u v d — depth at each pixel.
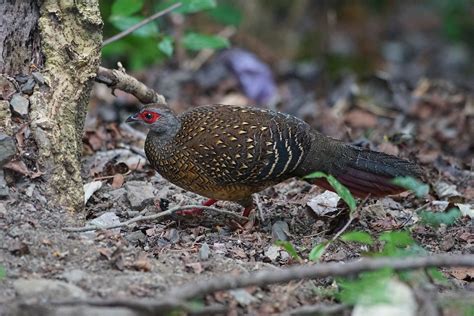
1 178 9.03
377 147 13.70
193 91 18.00
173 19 18.92
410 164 10.20
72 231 8.88
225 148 9.87
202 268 8.44
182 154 10.05
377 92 17.84
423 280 8.13
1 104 9.36
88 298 7.30
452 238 10.14
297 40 23.11
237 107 10.32
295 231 10.30
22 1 9.90
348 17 25.00
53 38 9.88
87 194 10.64
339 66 22.33
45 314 6.88
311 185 11.95
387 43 24.92
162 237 9.73
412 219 10.78
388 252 8.41
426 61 24.23
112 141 13.36
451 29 25.44
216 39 14.81
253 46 21.66
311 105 17.39
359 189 10.09
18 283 7.55
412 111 16.47
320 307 7.56
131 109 15.81
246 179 9.98
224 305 7.59
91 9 9.98
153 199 10.63
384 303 7.27
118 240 8.97
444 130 15.56
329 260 9.34
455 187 12.49
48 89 9.70
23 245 8.24
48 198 9.23
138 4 13.91
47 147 9.35
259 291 7.97
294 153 9.91
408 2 27.67
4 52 9.77
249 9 22.72
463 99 16.91
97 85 16.69
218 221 10.48
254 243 9.84
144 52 17.33
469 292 8.18
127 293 7.64
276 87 19.14
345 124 15.91
